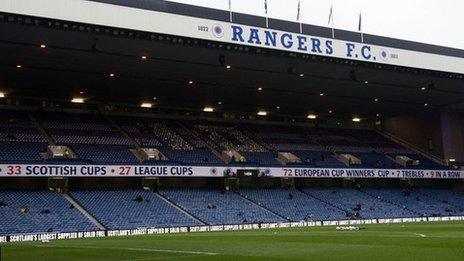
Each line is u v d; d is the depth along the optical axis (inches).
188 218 2183.8
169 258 884.0
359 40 2155.5
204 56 2027.6
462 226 1859.0
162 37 1818.4
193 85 2464.3
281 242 1225.4
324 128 3472.0
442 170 3068.4
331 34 2098.9
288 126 3368.6
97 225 1958.7
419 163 3129.9
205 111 3112.7
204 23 1868.8
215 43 1897.1
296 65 2174.0
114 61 2054.6
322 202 2672.2
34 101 2657.5
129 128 2753.4
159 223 2086.6
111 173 2199.8
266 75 2311.8
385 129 3590.1
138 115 2920.8
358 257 856.3
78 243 1362.0
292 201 2608.3
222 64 2023.9
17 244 1401.3
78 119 2709.2
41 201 2063.2
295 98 2800.2
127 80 2346.2
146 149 2541.8
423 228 1753.2
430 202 2947.8
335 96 2775.6
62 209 2030.0
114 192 2301.9
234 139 2955.2
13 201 2012.8
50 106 2696.9
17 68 2114.9
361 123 3602.4
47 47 1866.4
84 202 2134.6
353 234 1481.3
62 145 2373.3
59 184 2253.9
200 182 2623.0
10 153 2167.8
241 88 2541.8
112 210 2113.7
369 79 2429.9
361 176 2822.3
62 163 2105.1
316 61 2123.5
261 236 1488.7
